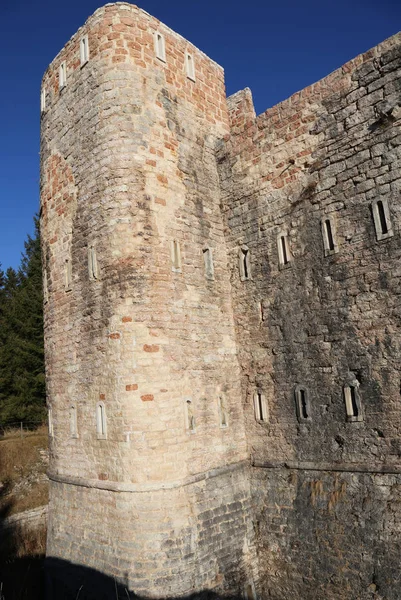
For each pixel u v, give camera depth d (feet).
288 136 44.88
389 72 37.81
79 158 45.98
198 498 40.19
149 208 42.19
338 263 40.19
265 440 44.50
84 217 44.78
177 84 47.67
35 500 63.26
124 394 38.91
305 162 43.27
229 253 49.06
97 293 42.45
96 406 41.60
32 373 109.40
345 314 39.47
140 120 43.11
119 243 40.93
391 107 37.35
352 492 37.73
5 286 156.97
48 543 46.32
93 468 41.52
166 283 42.01
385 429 36.37
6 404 106.01
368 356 37.83
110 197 41.83
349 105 40.34
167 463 38.65
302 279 42.68
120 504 38.06
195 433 41.47
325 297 40.88
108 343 40.73
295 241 43.55
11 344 111.45
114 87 43.14
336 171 40.83
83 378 43.52
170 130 45.75
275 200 45.47
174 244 43.73
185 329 42.80
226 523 41.78
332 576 37.91
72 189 46.96
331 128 41.47
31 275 125.59
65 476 44.93
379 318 37.40
